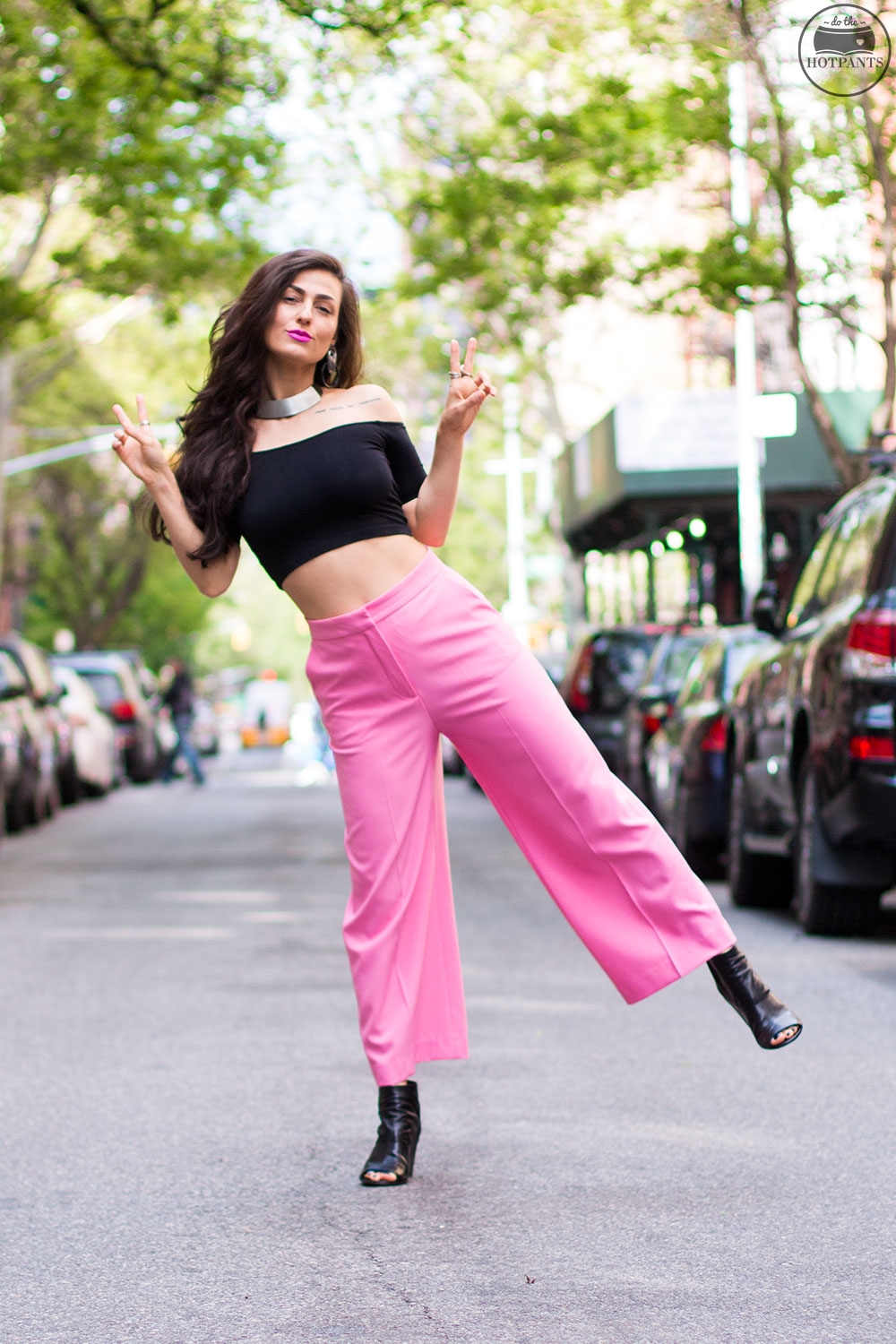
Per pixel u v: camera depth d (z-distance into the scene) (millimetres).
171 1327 4137
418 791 5340
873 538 9852
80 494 56875
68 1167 5617
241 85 17109
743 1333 3988
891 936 10367
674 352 44469
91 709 28688
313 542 5250
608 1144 5719
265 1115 6246
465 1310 4199
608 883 5164
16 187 20906
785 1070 6781
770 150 18297
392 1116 5375
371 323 33938
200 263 23969
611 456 31250
